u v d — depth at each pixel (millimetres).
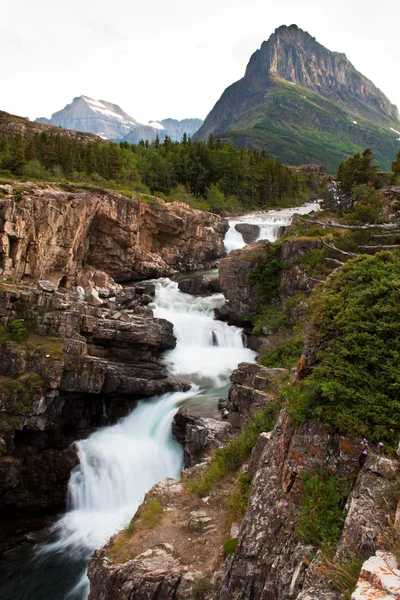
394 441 8570
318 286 17906
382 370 9812
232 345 36688
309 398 9742
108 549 13117
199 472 16703
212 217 68500
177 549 12070
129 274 55531
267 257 37562
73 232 43562
